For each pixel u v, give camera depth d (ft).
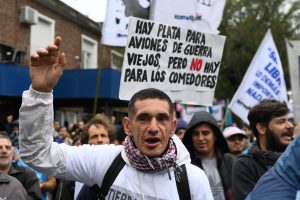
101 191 7.19
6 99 43.01
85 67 62.64
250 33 73.92
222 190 12.33
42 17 51.26
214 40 15.51
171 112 7.11
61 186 13.25
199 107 30.32
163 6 16.01
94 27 62.54
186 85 14.96
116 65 67.82
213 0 17.01
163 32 14.43
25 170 13.74
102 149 7.31
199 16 16.74
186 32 14.89
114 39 15.98
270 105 10.87
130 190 6.92
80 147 7.34
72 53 57.98
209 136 12.48
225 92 77.66
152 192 6.89
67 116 53.06
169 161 6.93
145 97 6.97
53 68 6.72
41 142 6.74
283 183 5.68
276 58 19.89
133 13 16.01
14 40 46.75
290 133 10.84
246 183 10.52
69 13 56.24
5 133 13.34
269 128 10.86
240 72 75.77
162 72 14.44
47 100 6.73
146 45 14.12
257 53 19.74
